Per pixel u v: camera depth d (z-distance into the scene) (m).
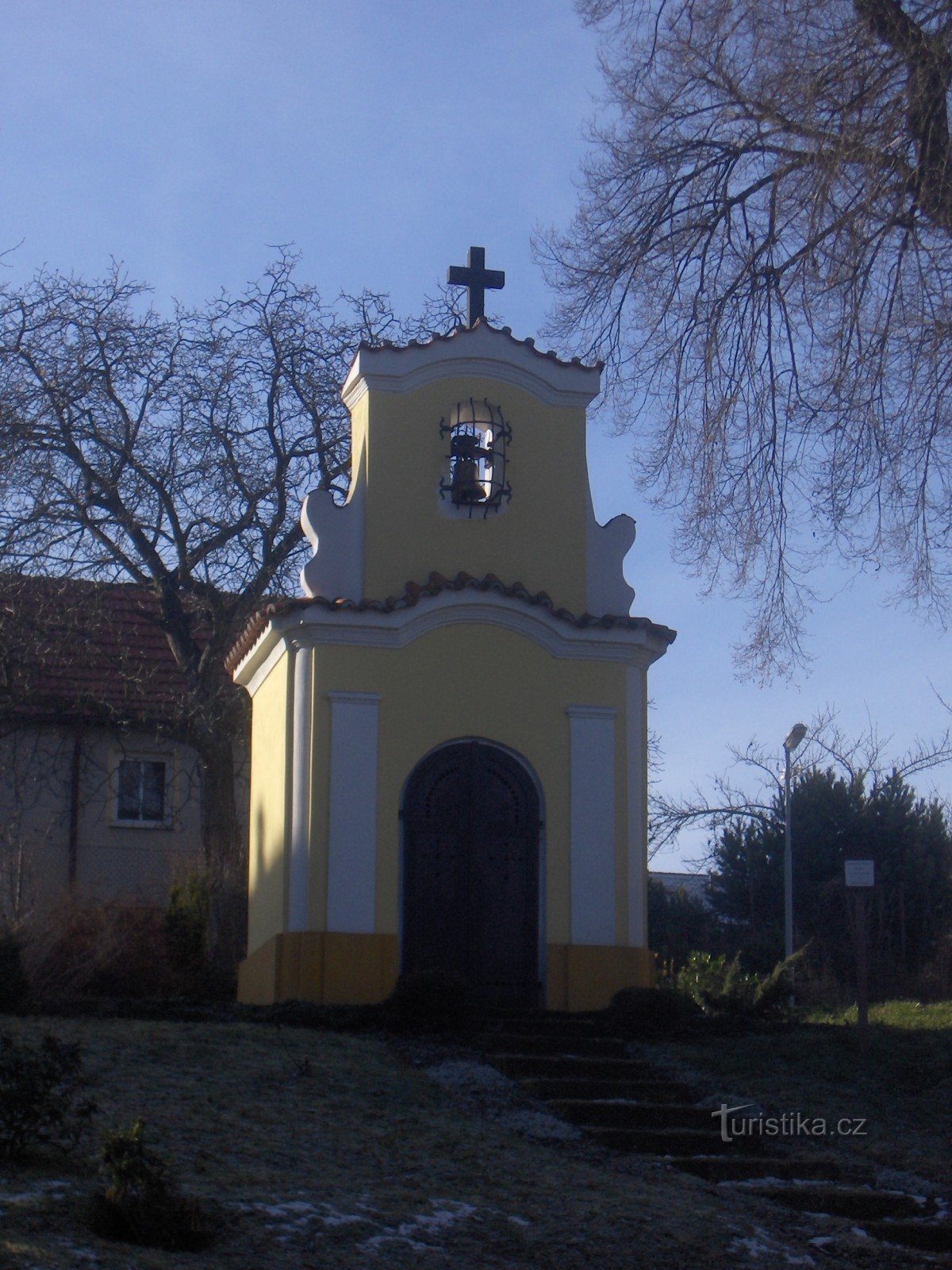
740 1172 11.04
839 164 12.20
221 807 23.61
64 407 23.27
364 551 16.50
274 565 23.97
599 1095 12.42
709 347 13.48
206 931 20.02
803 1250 9.59
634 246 14.34
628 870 16.06
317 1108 11.09
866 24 12.26
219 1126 10.28
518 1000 15.60
